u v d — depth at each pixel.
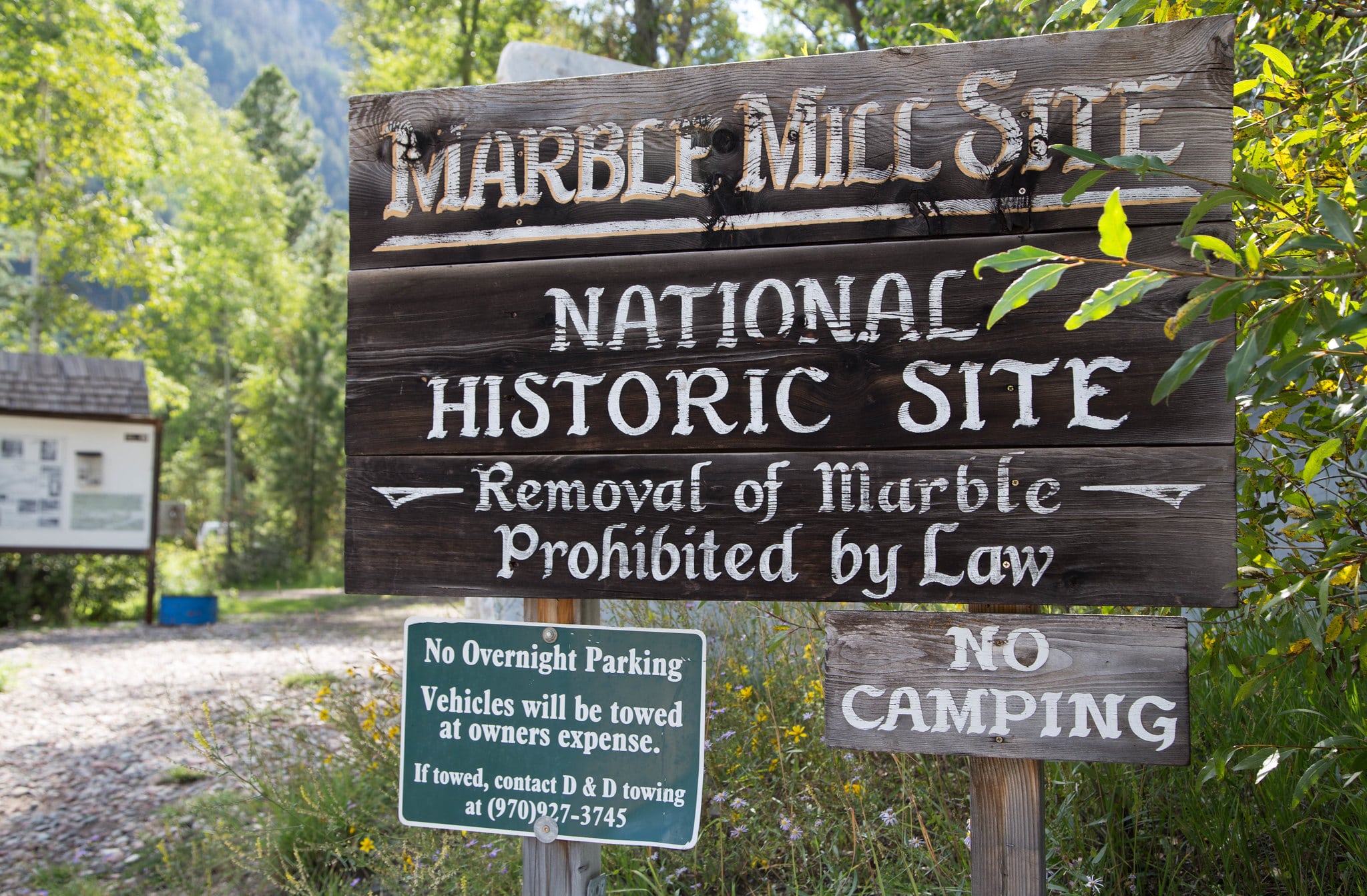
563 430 2.36
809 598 2.20
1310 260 1.76
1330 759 2.06
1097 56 2.11
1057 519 2.09
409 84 20.83
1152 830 2.94
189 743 4.70
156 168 22.33
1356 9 2.73
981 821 2.13
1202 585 2.02
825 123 2.24
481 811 2.40
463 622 2.44
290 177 46.47
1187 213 2.05
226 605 18.78
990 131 2.16
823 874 3.08
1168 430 2.05
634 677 2.35
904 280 2.19
